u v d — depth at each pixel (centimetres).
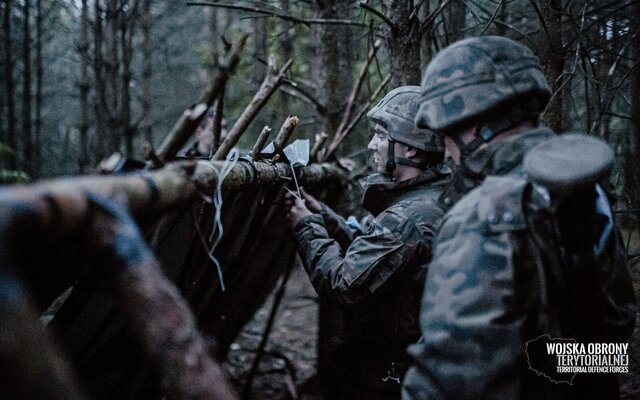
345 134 311
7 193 68
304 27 659
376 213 201
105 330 169
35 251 84
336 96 376
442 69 128
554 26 234
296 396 345
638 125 337
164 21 1072
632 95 323
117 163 109
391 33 282
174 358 79
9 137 609
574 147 102
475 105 122
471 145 126
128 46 609
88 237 79
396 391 184
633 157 346
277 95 692
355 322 195
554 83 235
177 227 180
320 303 314
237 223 213
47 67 948
